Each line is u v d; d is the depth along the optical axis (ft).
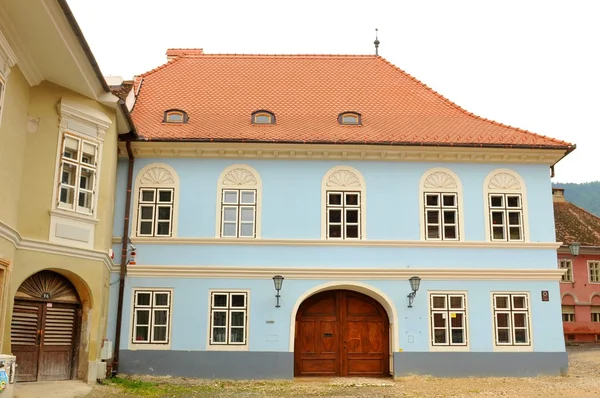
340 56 86.74
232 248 65.72
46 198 52.54
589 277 128.67
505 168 69.10
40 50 49.26
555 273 66.74
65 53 49.24
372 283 65.67
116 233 65.26
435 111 75.77
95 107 57.88
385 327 68.18
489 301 66.03
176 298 64.54
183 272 64.85
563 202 146.51
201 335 63.87
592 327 126.31
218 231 66.18
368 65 85.05
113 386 55.57
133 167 67.26
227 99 76.38
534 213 68.23
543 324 65.82
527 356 65.10
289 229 66.49
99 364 56.65
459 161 68.85
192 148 67.05
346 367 67.41
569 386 59.47
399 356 64.39
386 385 60.85
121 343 63.21
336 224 66.95
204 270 64.85
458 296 66.03
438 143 67.05
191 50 91.25
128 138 65.51
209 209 66.69
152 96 76.74
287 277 65.31
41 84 53.67
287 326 64.39
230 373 63.21
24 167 51.39
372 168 68.28
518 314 66.08
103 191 58.39
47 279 54.34
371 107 75.92
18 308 52.39
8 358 40.86
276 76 81.92
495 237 67.62
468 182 68.49
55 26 45.50
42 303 54.08
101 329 57.77
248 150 67.21
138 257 65.21
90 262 56.18
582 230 135.03
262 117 71.46
